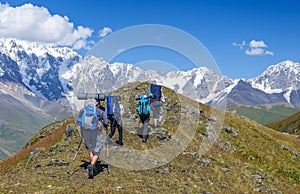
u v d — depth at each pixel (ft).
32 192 44.34
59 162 58.75
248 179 69.67
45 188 46.24
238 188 63.00
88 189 45.78
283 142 115.03
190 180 58.49
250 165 79.36
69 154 63.93
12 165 84.53
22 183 48.75
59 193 43.73
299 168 90.43
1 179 53.57
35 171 56.13
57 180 49.73
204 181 60.29
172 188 51.31
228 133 96.22
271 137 112.16
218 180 63.87
